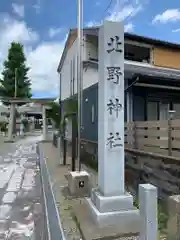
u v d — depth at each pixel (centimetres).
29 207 481
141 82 781
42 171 808
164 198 504
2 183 667
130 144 682
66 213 436
